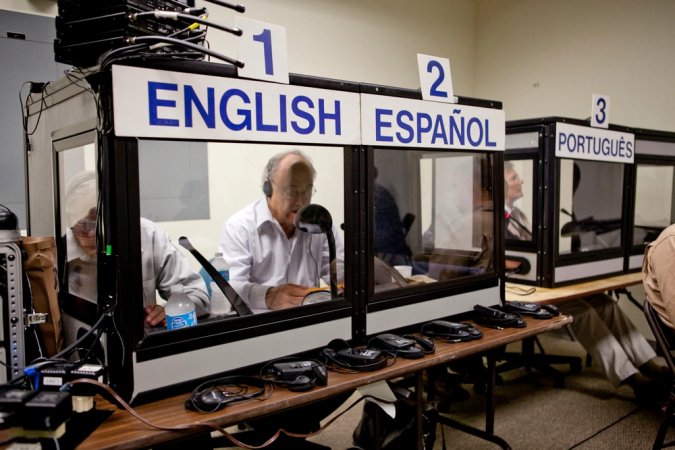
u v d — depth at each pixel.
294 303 1.48
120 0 1.11
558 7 4.06
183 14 1.12
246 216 1.83
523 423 2.43
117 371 1.09
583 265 2.61
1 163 2.31
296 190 1.77
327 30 3.60
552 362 2.97
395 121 1.56
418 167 2.30
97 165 1.12
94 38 1.14
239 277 1.67
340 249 1.60
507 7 4.42
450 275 1.93
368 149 1.50
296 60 3.45
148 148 2.70
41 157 1.58
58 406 0.90
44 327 1.26
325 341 1.42
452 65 4.51
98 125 1.10
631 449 2.17
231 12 3.04
